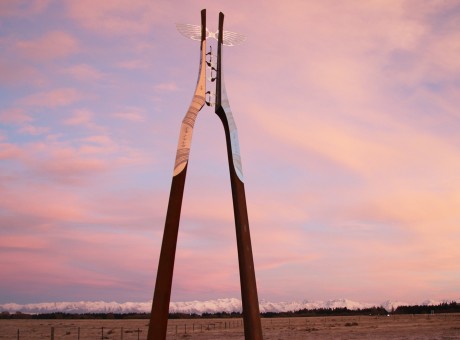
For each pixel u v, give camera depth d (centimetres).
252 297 2423
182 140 2547
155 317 2333
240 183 2583
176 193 2462
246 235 2509
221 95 2667
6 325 12712
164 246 2400
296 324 12781
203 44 2736
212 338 6331
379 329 8369
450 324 10138
